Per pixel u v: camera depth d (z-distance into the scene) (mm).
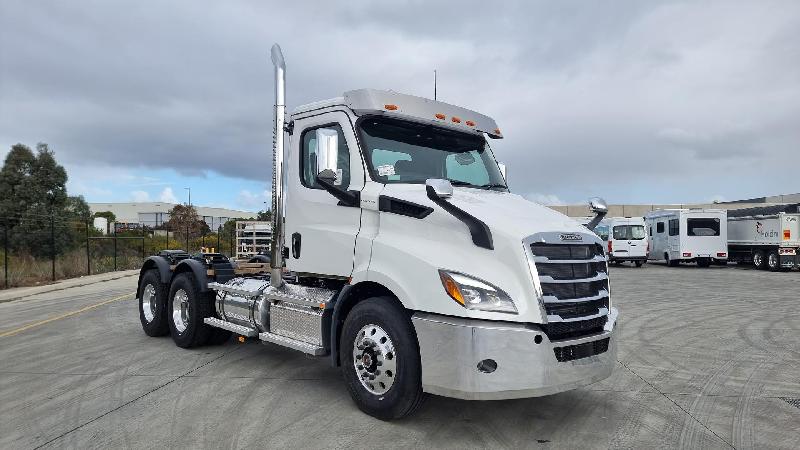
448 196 4379
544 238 4266
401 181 5238
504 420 4844
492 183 5863
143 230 45000
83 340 8617
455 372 4117
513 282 4160
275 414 4961
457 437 4445
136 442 4328
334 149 5320
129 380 6133
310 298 5496
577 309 4422
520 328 4055
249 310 6391
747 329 9664
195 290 7543
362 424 4703
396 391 4543
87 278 22391
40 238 27797
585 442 4395
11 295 16344
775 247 24547
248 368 6625
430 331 4266
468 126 5941
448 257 4340
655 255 30188
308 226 5629
